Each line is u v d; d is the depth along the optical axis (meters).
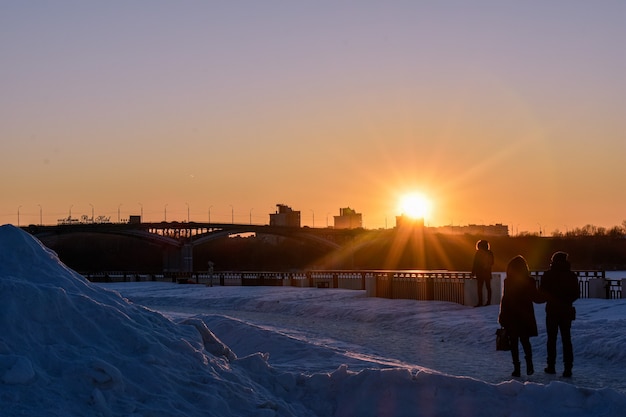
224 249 152.62
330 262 138.50
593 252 132.75
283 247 151.88
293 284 52.50
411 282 32.84
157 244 124.56
